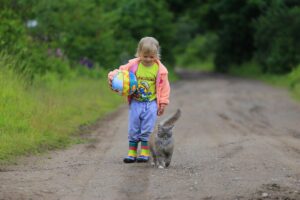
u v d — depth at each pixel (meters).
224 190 13.96
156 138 16.69
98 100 38.00
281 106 42.72
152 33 81.44
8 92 25.09
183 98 48.50
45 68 37.22
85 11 54.31
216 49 121.06
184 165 17.48
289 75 74.44
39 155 19.12
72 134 24.77
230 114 35.88
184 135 25.33
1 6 35.69
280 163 17.95
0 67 27.52
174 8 113.69
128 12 77.06
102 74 51.19
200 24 124.12
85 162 17.95
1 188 13.75
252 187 14.28
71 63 49.12
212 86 68.69
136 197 13.20
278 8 89.00
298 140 24.31
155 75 17.53
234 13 106.38
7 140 19.69
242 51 112.12
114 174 15.83
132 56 69.75
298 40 83.88
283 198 13.19
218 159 18.72
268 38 89.75
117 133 25.70
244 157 19.12
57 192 13.62
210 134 25.88
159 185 14.45
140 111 17.61
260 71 96.31
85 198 13.08
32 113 23.95
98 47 54.72
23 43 34.22
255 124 30.67
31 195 13.19
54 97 29.30
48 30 45.75
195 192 13.74
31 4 39.38
